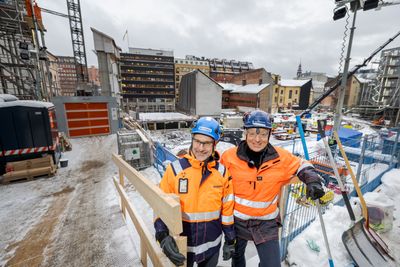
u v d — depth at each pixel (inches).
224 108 2292.1
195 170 68.8
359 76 2043.6
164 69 2600.9
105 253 136.7
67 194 245.9
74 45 891.4
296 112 2146.9
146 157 349.7
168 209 54.7
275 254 75.8
